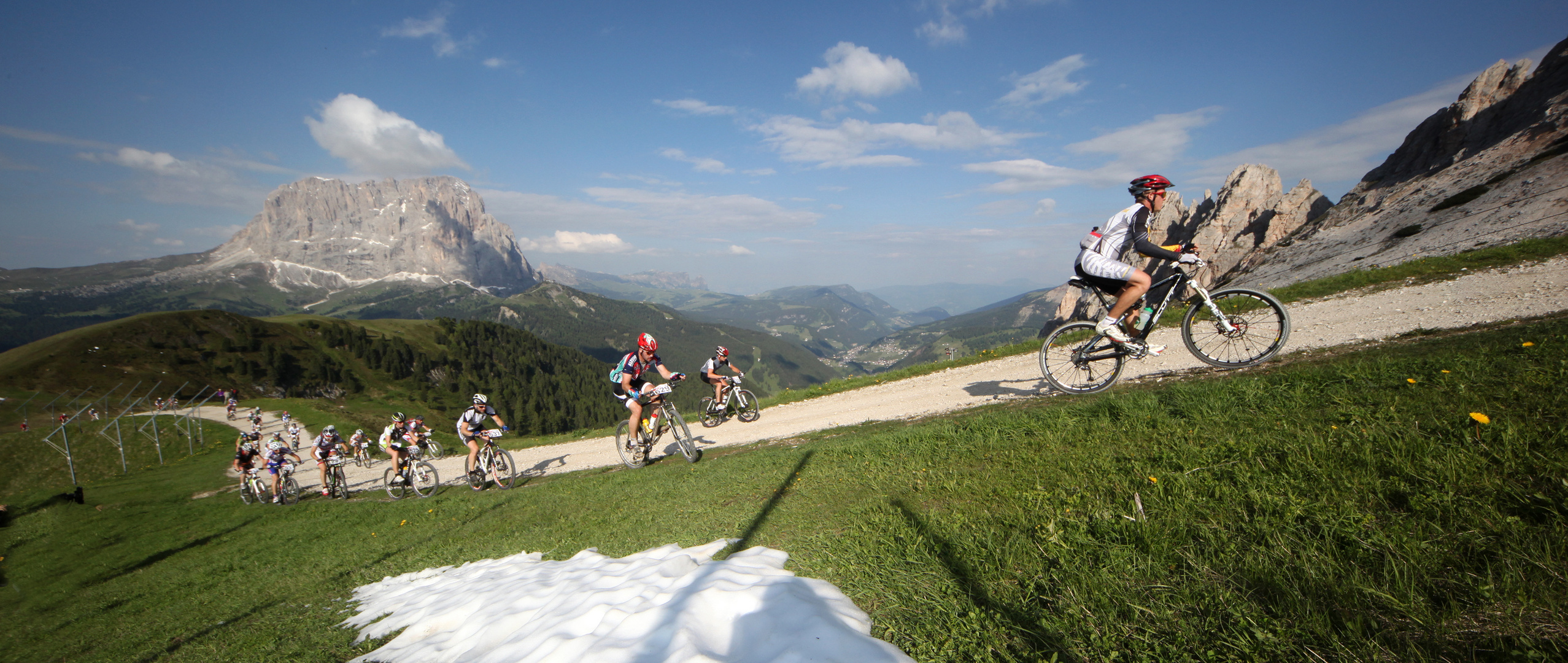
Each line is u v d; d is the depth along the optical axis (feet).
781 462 23.39
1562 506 7.44
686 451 33.50
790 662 7.14
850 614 8.77
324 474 63.00
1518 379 12.61
